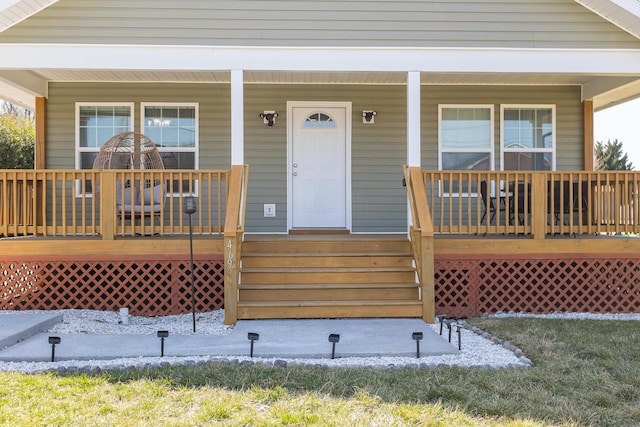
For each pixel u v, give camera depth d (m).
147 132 9.29
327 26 7.51
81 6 7.37
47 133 9.16
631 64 7.65
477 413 3.72
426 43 7.56
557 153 9.60
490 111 9.56
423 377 4.43
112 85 9.25
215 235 7.86
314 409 3.72
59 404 3.75
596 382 4.36
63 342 5.40
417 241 6.96
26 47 7.28
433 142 9.49
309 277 7.01
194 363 4.71
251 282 6.99
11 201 7.51
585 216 8.64
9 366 4.67
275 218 9.37
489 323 6.46
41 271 7.02
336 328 6.08
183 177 7.36
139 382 4.20
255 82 9.33
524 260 7.36
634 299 7.38
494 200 8.45
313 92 9.41
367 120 9.42
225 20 7.45
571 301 7.35
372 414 3.65
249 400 3.87
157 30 7.42
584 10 7.69
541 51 7.60
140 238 7.23
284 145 9.38
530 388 4.22
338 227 9.48
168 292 7.12
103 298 7.17
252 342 4.96
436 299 7.25
